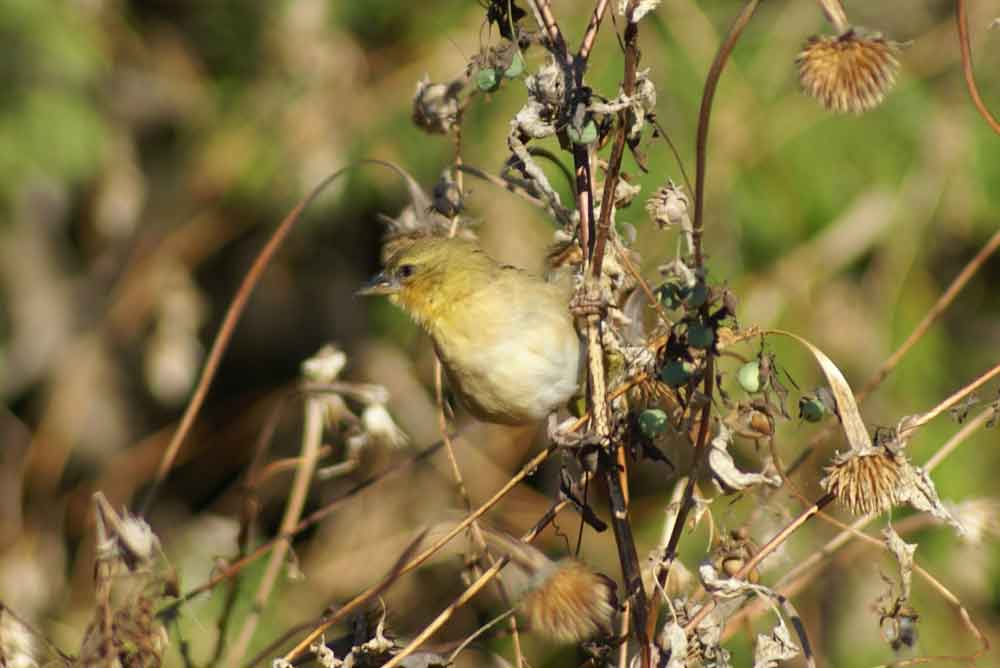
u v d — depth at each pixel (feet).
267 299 46.37
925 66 41.27
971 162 40.16
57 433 45.98
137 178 43.11
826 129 40.04
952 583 37.19
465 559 22.52
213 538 37.47
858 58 16.17
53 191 45.60
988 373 17.72
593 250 18.66
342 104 42.19
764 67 40.29
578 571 17.57
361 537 42.63
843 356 39.34
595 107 17.99
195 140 43.98
